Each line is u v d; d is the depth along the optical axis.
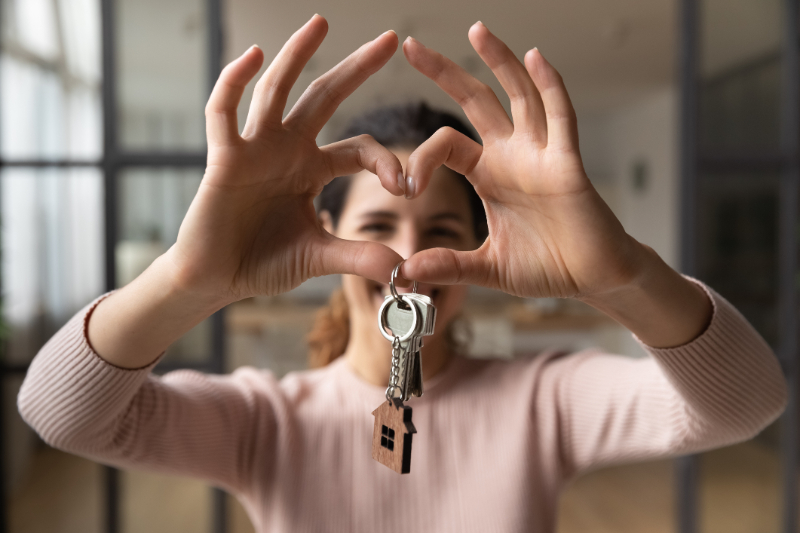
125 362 0.72
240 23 3.58
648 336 0.73
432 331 0.60
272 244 0.61
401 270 0.59
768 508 1.93
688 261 1.92
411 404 1.05
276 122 0.59
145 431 0.85
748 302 1.92
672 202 5.74
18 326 1.92
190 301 0.66
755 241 1.93
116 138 1.83
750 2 1.90
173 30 1.83
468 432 1.02
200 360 1.86
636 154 6.47
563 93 0.57
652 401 0.92
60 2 1.80
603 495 3.27
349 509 0.97
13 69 1.90
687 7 1.90
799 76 1.90
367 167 0.61
